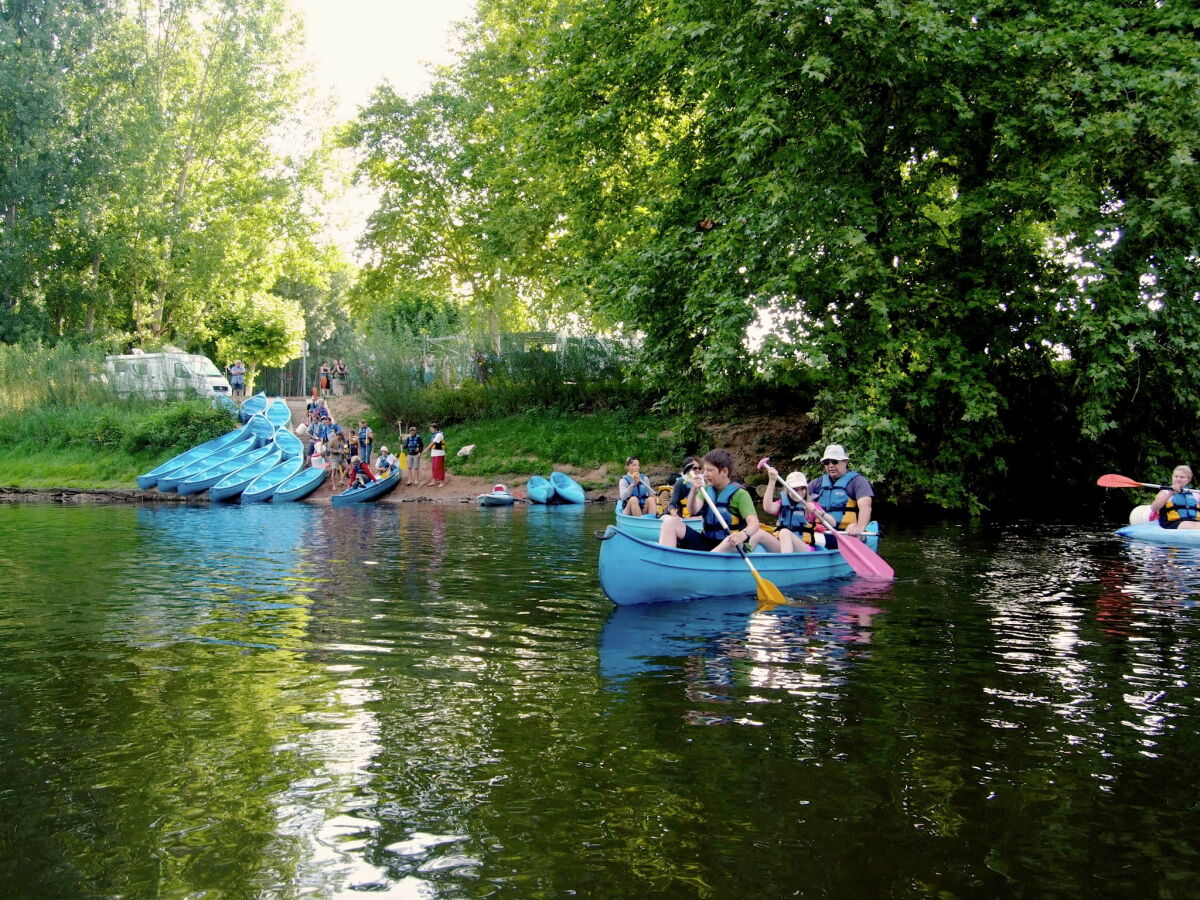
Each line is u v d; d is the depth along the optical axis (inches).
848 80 530.3
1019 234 558.6
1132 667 210.1
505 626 259.9
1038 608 284.5
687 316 615.5
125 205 1440.7
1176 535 473.1
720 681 198.5
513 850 119.0
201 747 157.9
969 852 118.3
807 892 108.3
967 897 107.3
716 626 258.5
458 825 126.5
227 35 1467.8
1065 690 190.7
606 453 945.5
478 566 392.2
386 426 1094.4
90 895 108.0
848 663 214.8
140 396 1189.1
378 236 1198.9
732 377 610.5
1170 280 504.4
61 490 932.6
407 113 1171.9
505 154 980.6
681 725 167.9
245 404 1262.3
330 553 442.3
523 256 1058.7
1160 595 308.7
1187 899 107.0
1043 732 163.8
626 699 185.2
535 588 330.0
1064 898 107.2
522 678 202.1
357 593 319.0
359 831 124.8
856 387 541.3
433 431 925.2
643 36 639.8
